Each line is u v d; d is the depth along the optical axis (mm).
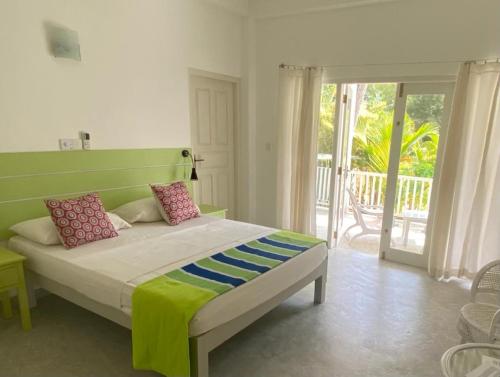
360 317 2604
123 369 2012
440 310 2723
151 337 1736
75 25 2812
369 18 3592
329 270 3527
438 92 3342
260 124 4582
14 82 2520
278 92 4246
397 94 3557
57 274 2234
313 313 2654
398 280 3293
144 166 3484
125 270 2045
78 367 2025
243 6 4156
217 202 4547
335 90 3947
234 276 1966
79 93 2904
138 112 3375
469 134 3123
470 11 3086
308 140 4016
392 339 2328
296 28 4078
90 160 3033
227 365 2045
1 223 2572
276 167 4523
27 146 2643
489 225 3131
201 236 2752
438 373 2004
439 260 3314
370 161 5324
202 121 4184
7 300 2494
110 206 3236
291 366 2047
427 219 3561
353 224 4926
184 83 3791
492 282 2105
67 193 2912
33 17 2566
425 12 3293
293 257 2332
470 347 1505
